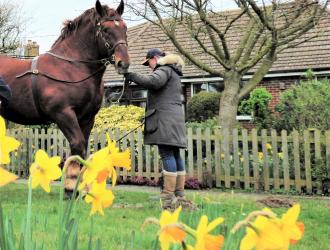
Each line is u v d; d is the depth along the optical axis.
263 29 11.62
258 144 10.81
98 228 4.91
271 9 12.28
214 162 11.05
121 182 11.80
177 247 1.81
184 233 1.10
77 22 7.34
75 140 7.20
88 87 7.33
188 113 17.84
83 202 6.44
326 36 18.52
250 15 12.05
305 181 9.95
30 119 7.57
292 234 1.07
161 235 1.11
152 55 6.66
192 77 19.22
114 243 4.12
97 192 1.50
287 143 10.19
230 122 12.27
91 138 12.43
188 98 19.80
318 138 9.86
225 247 1.90
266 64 12.55
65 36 7.48
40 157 1.48
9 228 1.75
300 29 11.67
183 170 6.61
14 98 7.46
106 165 1.38
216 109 17.48
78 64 7.31
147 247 4.02
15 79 7.47
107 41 6.97
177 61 6.39
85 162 1.39
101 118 13.74
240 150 11.02
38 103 7.36
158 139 6.23
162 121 6.24
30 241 1.65
